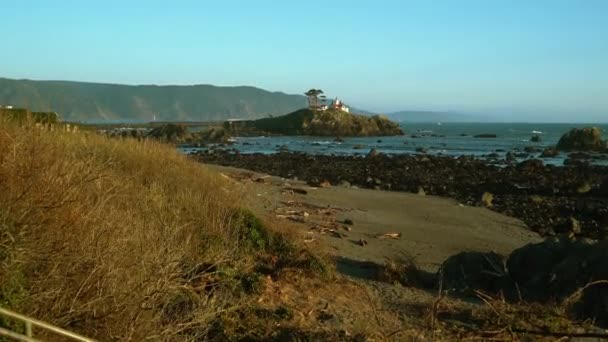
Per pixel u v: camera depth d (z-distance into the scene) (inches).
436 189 1016.9
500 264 351.3
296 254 347.6
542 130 5329.7
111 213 224.4
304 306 278.4
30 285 165.8
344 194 855.7
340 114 3978.8
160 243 231.1
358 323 262.4
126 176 375.9
